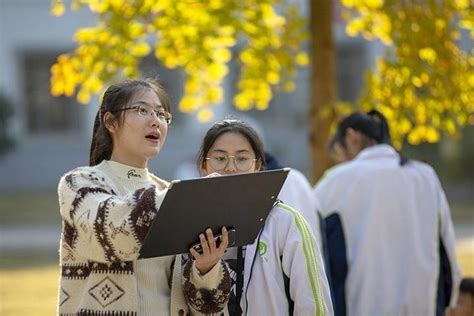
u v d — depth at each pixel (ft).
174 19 48.93
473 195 150.71
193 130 171.53
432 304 38.11
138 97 24.85
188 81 54.39
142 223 22.45
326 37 49.98
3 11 172.76
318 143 49.55
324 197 38.75
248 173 23.03
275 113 176.65
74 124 175.83
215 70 54.08
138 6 48.19
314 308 25.44
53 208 147.64
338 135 40.22
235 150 26.86
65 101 175.52
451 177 152.76
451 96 47.44
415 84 46.85
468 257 86.63
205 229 23.39
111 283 23.91
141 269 24.38
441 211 38.78
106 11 48.55
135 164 25.17
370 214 38.09
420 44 47.01
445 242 38.93
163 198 22.18
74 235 23.75
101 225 22.71
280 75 54.85
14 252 103.71
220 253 23.62
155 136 24.85
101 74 48.47
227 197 23.03
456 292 39.19
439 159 153.38
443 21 47.73
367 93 48.67
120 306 23.81
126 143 24.81
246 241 24.56
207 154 27.20
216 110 167.53
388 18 48.19
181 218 22.62
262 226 25.17
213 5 48.80
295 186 35.06
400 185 38.40
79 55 48.98
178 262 25.29
